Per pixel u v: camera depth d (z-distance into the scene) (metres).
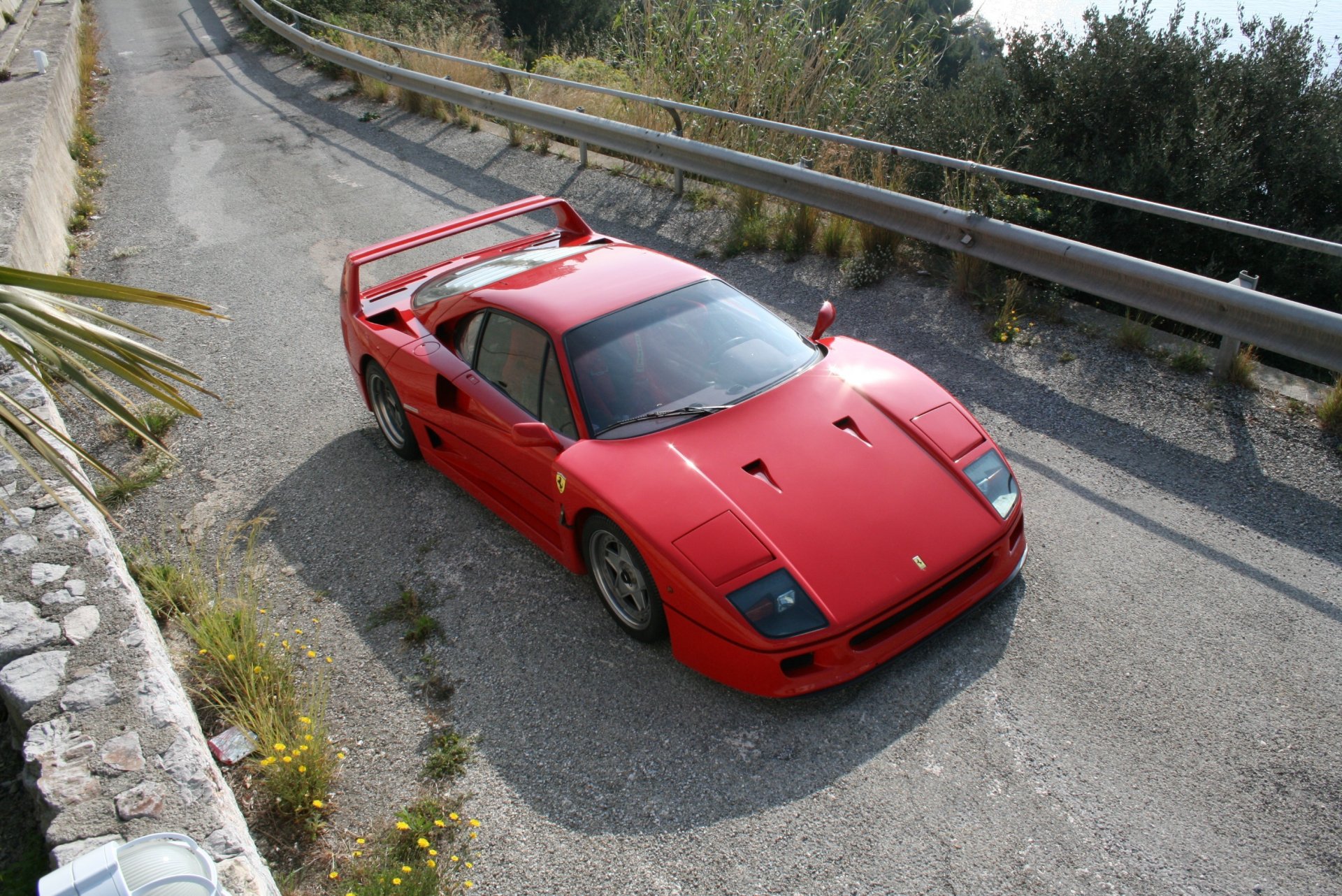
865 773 3.06
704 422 3.80
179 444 5.70
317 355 6.71
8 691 3.35
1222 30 6.96
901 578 3.23
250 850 2.82
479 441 4.43
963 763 3.05
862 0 9.60
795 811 2.96
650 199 9.27
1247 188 6.23
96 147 13.09
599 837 2.97
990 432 4.99
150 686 3.31
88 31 23.16
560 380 4.00
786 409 3.87
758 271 7.39
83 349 2.49
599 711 3.45
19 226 7.43
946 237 6.46
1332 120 6.32
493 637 3.89
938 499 3.50
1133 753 3.01
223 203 10.28
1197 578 3.75
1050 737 3.10
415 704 3.60
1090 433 4.86
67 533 4.20
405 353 4.86
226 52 19.77
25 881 2.86
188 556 4.65
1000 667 3.40
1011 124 7.25
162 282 8.29
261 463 5.44
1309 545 3.88
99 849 2.17
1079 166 6.76
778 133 9.12
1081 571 3.85
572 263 4.78
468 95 11.98
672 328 4.18
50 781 2.96
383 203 9.85
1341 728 3.02
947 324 6.18
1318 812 2.76
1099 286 5.55
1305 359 4.64
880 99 8.95
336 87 15.72
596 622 3.90
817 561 3.24
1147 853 2.70
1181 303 5.15
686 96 10.20
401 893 2.78
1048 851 2.74
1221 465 4.47
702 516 3.37
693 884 2.78
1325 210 6.40
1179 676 3.28
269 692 3.64
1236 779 2.89
